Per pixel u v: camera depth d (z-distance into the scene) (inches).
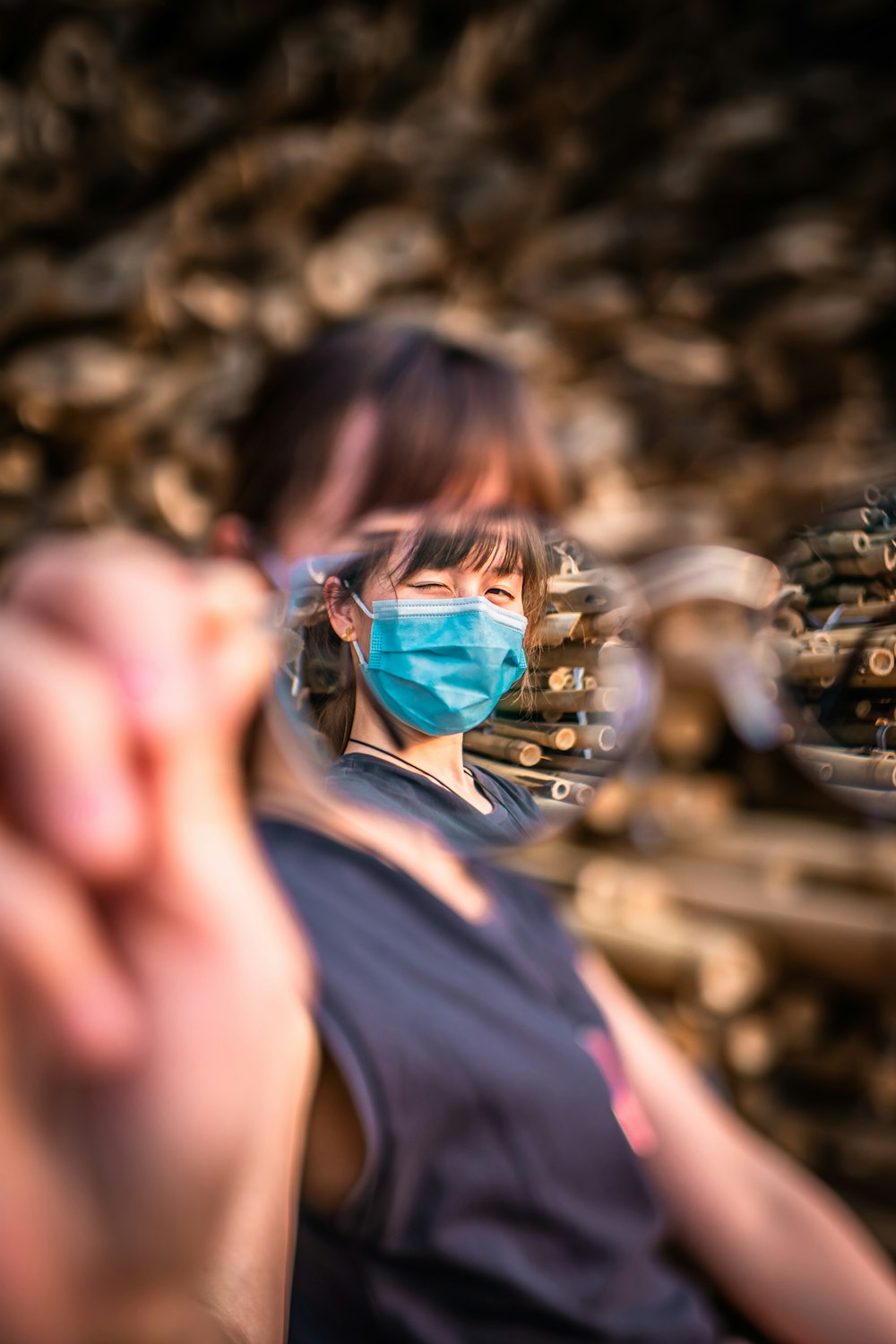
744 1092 59.7
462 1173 22.9
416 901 25.9
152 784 17.3
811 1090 62.7
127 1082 16.8
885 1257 53.5
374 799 23.2
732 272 73.0
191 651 17.4
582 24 76.1
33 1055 16.4
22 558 16.5
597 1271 25.5
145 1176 16.5
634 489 71.9
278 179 67.2
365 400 30.3
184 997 17.4
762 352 72.0
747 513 69.7
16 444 64.4
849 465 66.7
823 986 61.4
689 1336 27.4
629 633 26.3
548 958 31.2
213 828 17.8
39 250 67.8
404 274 69.3
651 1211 27.7
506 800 24.5
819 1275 32.2
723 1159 34.1
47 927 16.2
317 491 29.7
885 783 29.2
